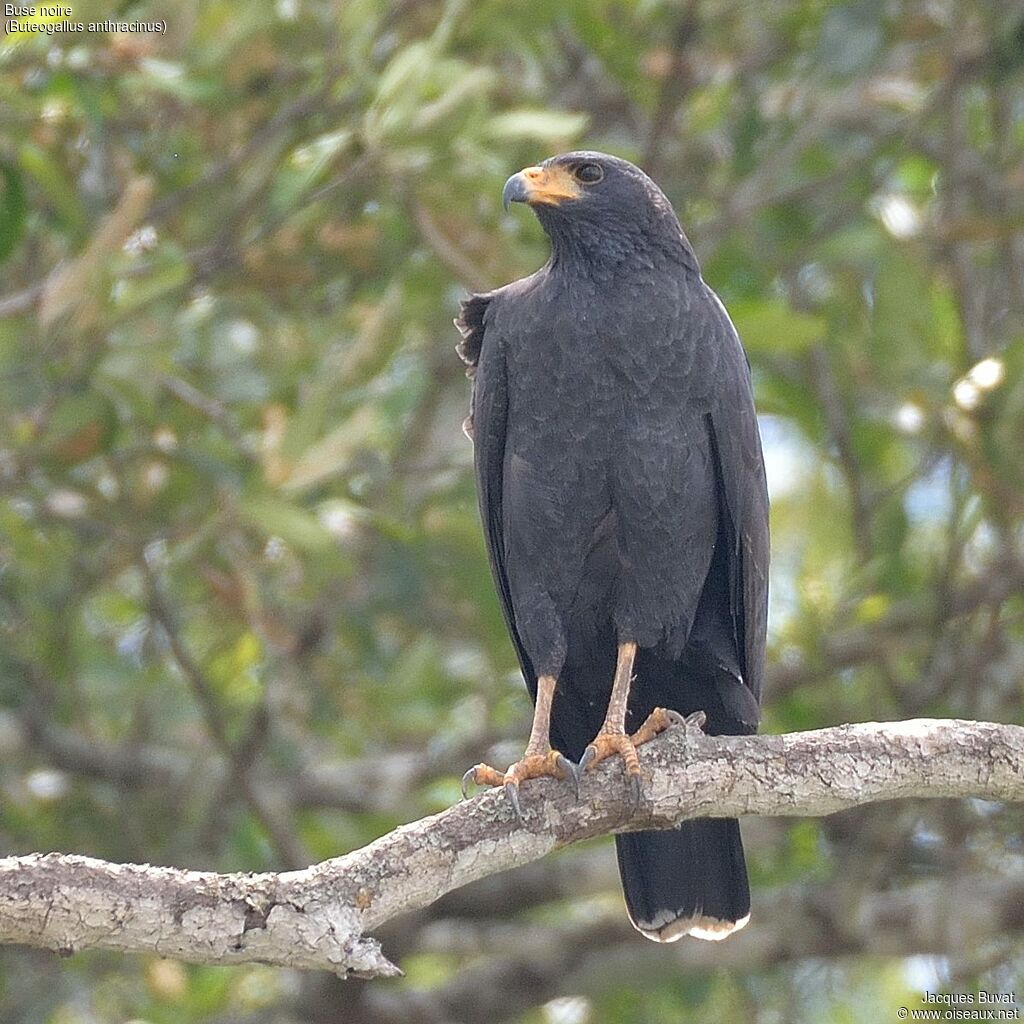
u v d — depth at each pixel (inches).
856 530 522.9
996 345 538.0
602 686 367.9
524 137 440.8
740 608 364.5
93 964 512.7
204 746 518.9
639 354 346.3
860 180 538.6
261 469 413.1
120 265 410.9
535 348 350.6
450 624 532.4
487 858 286.2
